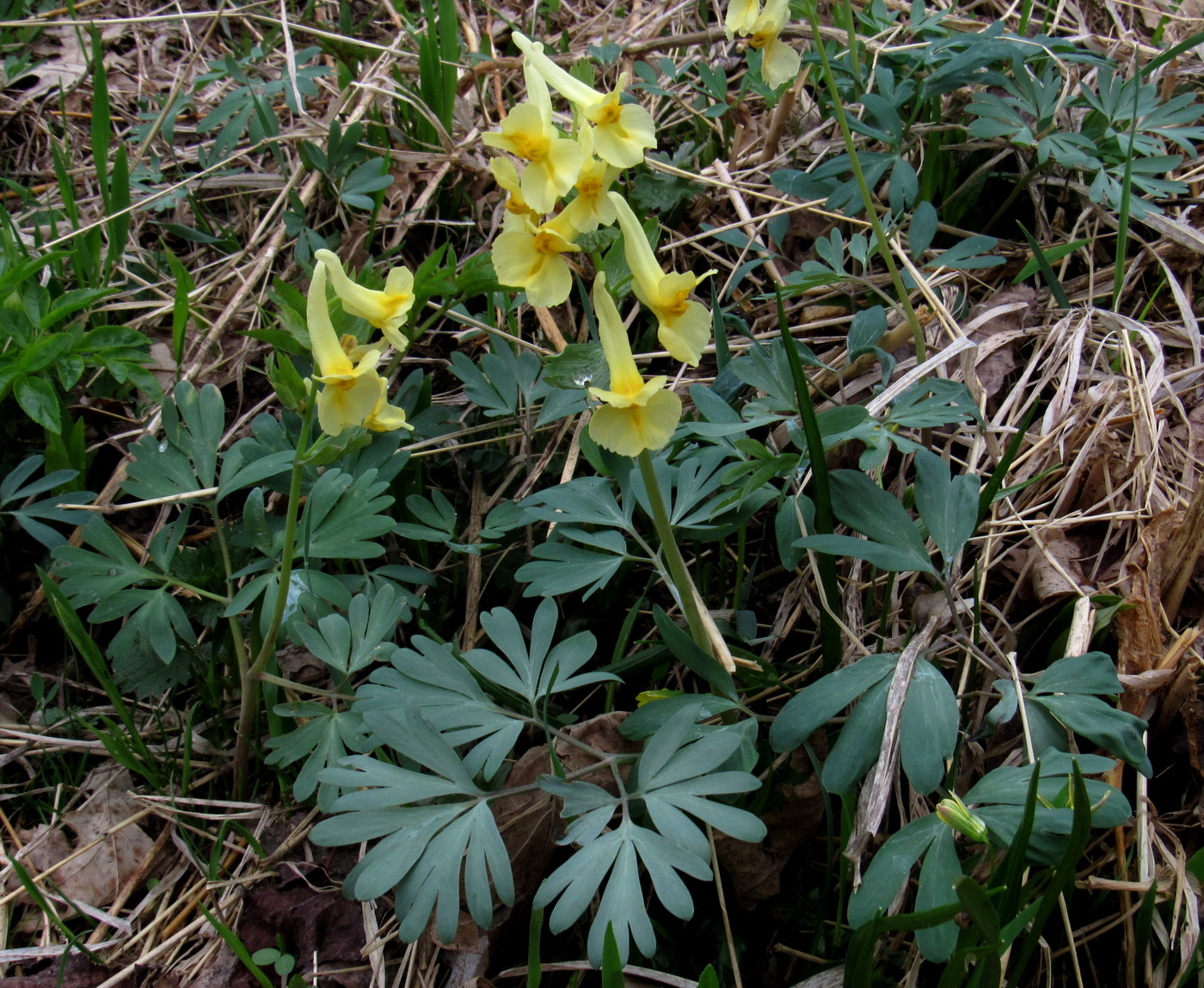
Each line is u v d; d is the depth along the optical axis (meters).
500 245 0.25
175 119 0.48
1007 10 0.44
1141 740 0.26
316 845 0.30
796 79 0.40
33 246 0.41
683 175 0.39
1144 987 0.27
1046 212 0.41
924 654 0.30
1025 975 0.28
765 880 0.29
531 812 0.29
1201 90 0.43
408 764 0.29
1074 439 0.34
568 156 0.25
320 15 0.54
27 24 0.46
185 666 0.32
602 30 0.53
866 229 0.40
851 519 0.28
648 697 0.29
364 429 0.28
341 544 0.30
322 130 0.43
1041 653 0.31
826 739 0.29
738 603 0.33
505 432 0.37
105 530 0.31
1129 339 0.35
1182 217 0.38
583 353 0.27
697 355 0.25
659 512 0.27
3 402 0.35
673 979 0.27
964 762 0.29
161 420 0.34
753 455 0.29
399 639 0.33
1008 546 0.33
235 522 0.35
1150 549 0.31
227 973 0.29
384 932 0.29
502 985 0.28
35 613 0.34
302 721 0.32
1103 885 0.27
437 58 0.43
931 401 0.30
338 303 0.27
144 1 0.56
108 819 0.31
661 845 0.25
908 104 0.41
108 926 0.30
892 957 0.28
